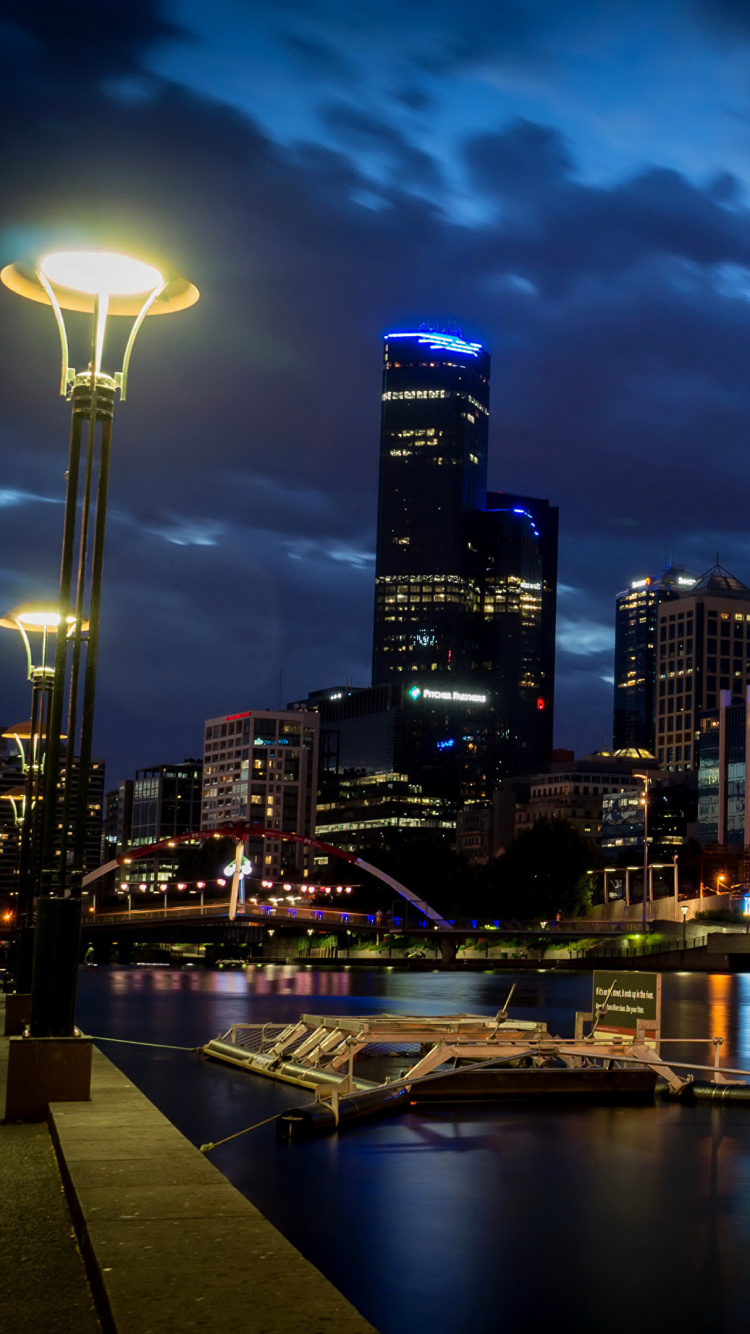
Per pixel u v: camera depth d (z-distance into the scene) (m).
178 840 195.00
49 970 16.67
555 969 181.75
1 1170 12.98
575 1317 11.35
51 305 17.61
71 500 17.20
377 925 191.25
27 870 30.52
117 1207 10.20
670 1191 16.09
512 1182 16.59
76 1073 16.34
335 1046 25.95
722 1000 76.44
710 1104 23.73
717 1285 12.30
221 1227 9.55
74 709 17.30
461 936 185.00
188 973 137.50
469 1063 26.64
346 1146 19.03
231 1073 28.22
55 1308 8.49
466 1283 12.32
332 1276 12.52
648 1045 25.03
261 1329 7.26
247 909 192.88
